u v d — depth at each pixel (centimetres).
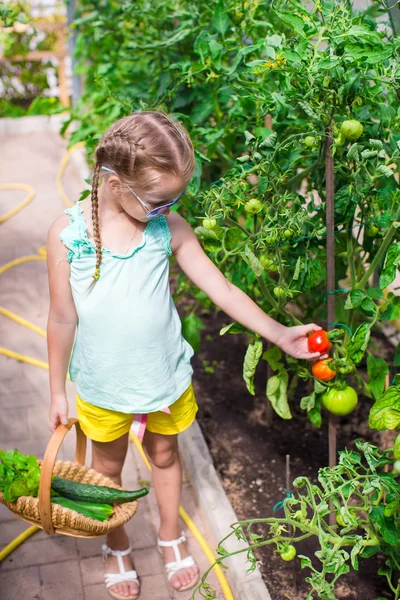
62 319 227
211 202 238
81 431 258
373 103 240
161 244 217
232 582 266
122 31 386
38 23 679
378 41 208
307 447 322
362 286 255
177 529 271
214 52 276
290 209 241
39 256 489
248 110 276
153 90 344
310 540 279
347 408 241
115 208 212
